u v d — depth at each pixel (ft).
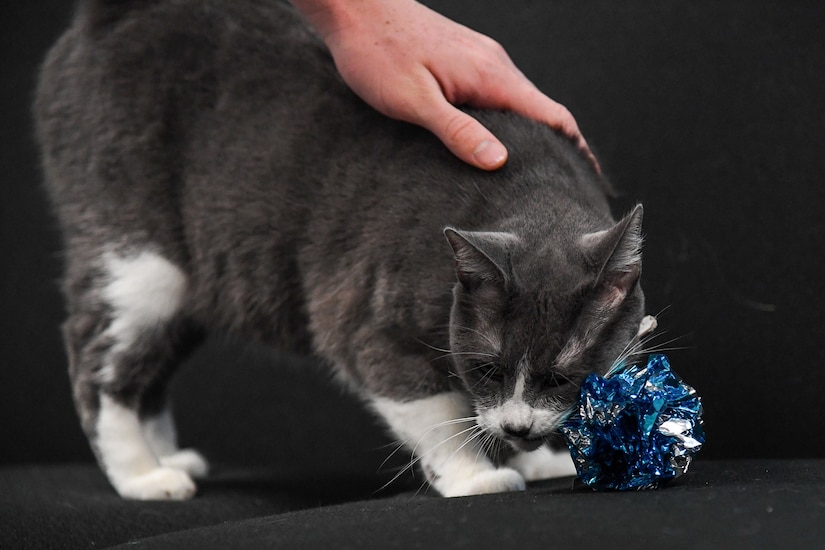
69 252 3.49
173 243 3.39
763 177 3.78
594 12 3.96
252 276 3.32
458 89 3.14
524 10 4.04
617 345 2.80
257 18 3.41
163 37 3.38
